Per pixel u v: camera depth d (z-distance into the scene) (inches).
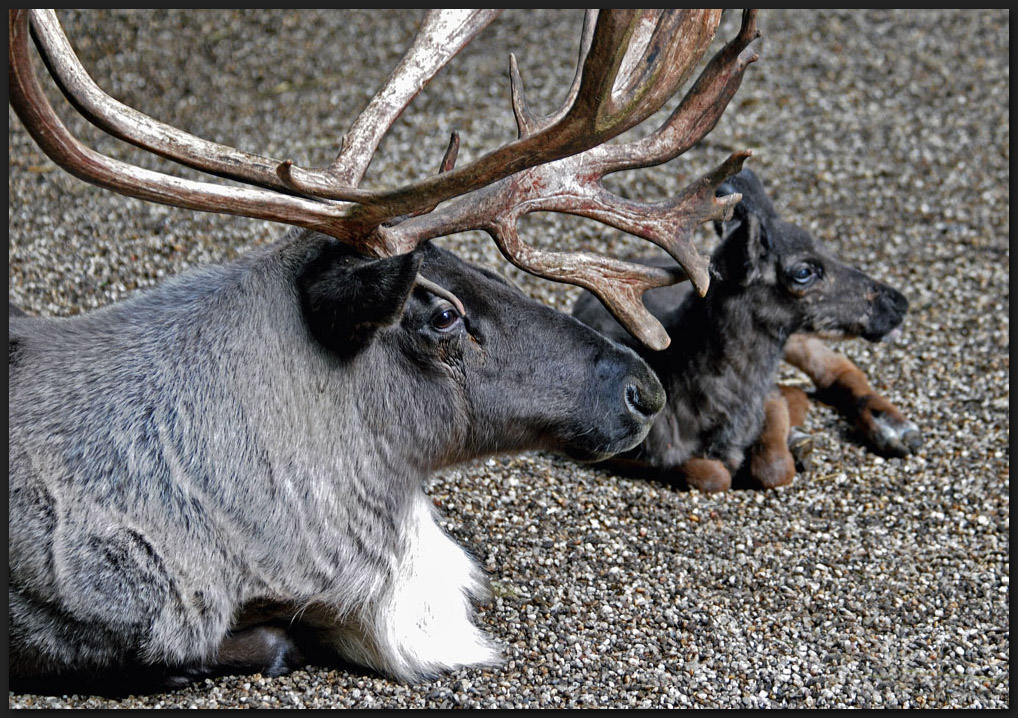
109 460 385.7
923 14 1064.2
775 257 573.0
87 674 389.1
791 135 882.8
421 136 841.5
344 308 376.8
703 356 571.5
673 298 627.5
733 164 430.0
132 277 646.5
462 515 520.7
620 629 455.8
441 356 412.8
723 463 584.7
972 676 442.6
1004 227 800.3
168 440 388.5
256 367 394.6
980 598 496.4
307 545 404.5
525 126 418.3
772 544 527.2
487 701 406.3
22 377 398.9
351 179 417.7
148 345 402.0
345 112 876.0
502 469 559.8
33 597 379.6
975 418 634.8
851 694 422.3
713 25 381.7
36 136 334.6
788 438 598.5
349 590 417.1
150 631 384.5
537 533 515.5
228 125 850.1
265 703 392.8
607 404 431.8
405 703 402.9
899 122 908.6
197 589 390.6
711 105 435.8
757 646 451.2
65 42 355.3
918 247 776.9
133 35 953.5
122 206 721.0
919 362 682.8
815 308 580.7
